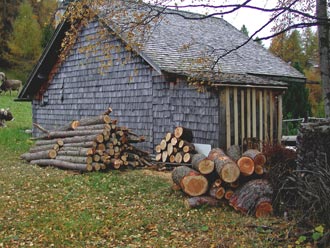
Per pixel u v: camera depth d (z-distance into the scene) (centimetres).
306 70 2547
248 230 627
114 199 830
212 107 1155
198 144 1186
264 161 755
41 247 583
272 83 1223
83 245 589
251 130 1198
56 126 1800
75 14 967
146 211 742
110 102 1509
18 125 2308
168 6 798
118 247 581
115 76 1484
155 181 983
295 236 581
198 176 776
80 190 902
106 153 1120
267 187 708
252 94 1202
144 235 630
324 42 880
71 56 1692
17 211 747
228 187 766
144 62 1364
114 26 929
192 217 705
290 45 1278
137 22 870
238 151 991
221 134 1136
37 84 1889
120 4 871
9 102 3209
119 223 680
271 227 625
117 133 1157
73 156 1141
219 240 590
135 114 1408
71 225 662
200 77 1088
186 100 1228
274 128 1257
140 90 1386
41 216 715
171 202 798
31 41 4266
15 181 981
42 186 936
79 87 1662
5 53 4384
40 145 1280
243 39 1797
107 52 1241
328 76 880
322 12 861
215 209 746
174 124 1268
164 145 1186
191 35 1554
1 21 4394
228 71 1275
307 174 659
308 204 612
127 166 1159
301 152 682
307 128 673
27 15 4256
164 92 1299
